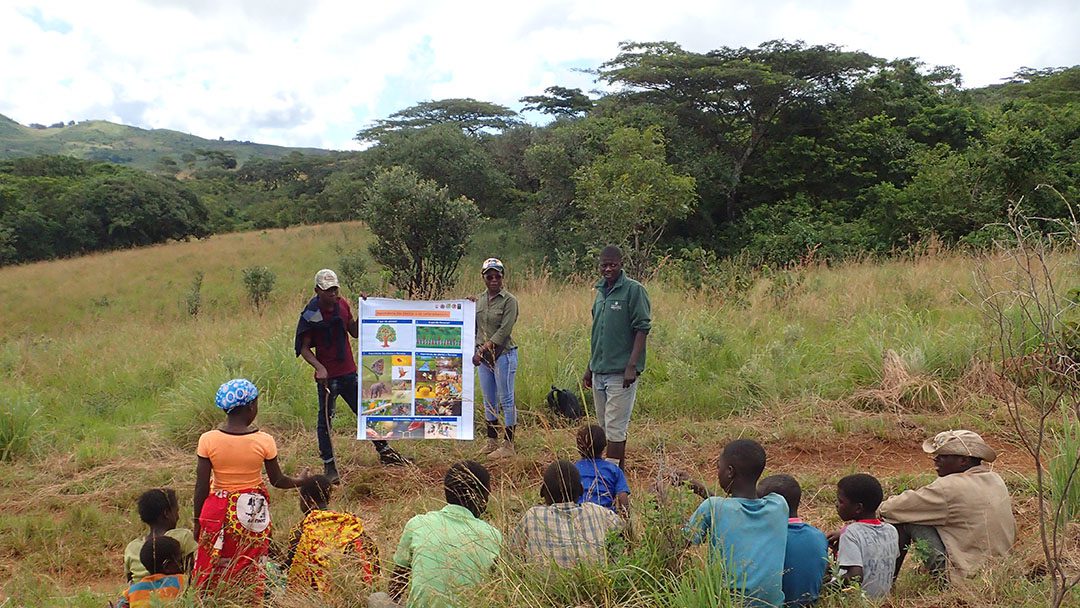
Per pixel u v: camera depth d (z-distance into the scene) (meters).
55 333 22.44
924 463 7.19
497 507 5.74
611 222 25.97
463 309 7.42
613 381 6.71
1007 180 23.39
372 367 7.33
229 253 40.62
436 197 15.67
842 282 13.25
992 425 7.64
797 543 4.33
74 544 6.04
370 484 7.11
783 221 33.47
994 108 40.66
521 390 8.94
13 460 7.84
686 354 9.55
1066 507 5.23
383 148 54.41
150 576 4.52
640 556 4.13
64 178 60.09
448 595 4.08
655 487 4.71
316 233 46.09
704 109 38.38
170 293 31.86
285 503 6.63
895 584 4.56
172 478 7.27
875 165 36.22
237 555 4.73
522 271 26.94
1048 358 5.00
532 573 4.08
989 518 4.68
